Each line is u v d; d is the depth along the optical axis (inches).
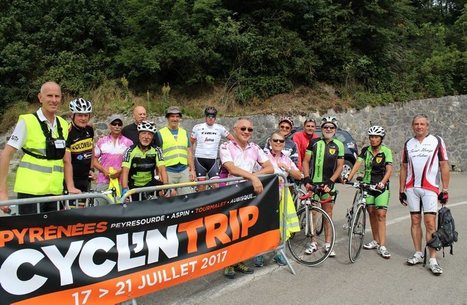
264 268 211.3
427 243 211.8
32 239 124.4
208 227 175.5
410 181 225.1
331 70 711.1
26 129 153.9
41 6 682.8
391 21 808.3
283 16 696.4
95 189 253.8
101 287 139.6
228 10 685.9
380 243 237.5
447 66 776.3
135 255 149.2
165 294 178.2
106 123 582.6
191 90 667.4
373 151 245.3
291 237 232.4
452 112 746.8
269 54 663.1
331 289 184.7
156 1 651.5
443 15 1168.2
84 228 135.7
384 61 772.6
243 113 628.7
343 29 728.3
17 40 663.1
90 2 673.6
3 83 645.3
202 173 311.3
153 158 219.9
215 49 658.2
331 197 241.1
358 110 687.7
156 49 637.3
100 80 641.6
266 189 203.9
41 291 126.3
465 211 354.6
